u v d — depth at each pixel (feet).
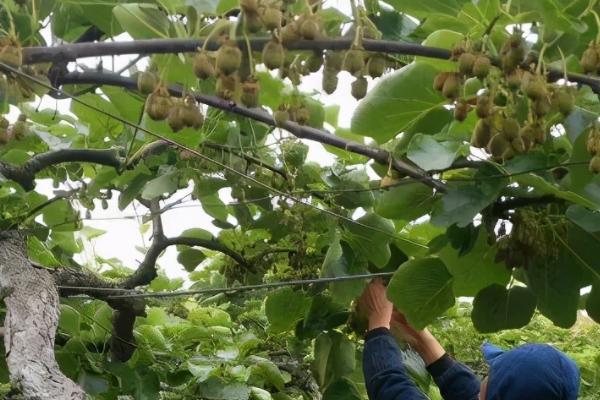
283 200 9.31
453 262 8.07
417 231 9.45
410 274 8.14
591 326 17.40
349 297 9.04
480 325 8.39
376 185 9.26
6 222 9.00
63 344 10.20
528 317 8.33
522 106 6.31
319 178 9.29
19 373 5.24
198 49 5.45
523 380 7.11
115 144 9.25
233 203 9.09
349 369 10.34
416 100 6.77
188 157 8.81
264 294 13.10
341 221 9.27
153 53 5.57
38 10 6.27
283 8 5.45
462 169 7.55
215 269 13.46
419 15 6.08
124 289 9.34
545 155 6.38
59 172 9.57
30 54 5.60
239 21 5.24
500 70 5.87
